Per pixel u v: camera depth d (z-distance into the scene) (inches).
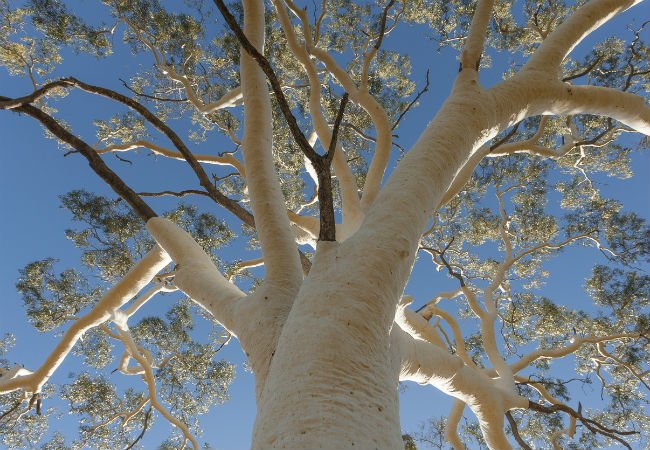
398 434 76.7
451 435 287.7
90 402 389.4
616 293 404.8
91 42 391.9
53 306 374.0
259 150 153.4
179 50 407.8
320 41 415.5
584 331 409.1
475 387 189.6
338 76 251.3
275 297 116.0
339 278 89.4
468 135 121.1
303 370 77.6
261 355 103.5
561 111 160.2
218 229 387.9
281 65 412.5
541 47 159.2
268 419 74.4
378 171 208.7
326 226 98.5
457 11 410.6
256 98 164.9
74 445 383.9
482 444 404.5
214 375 405.7
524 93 143.5
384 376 81.9
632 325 398.9
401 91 430.0
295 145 402.6
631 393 385.4
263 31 190.1
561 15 402.9
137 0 391.5
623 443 217.9
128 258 370.3
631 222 418.6
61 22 376.8
